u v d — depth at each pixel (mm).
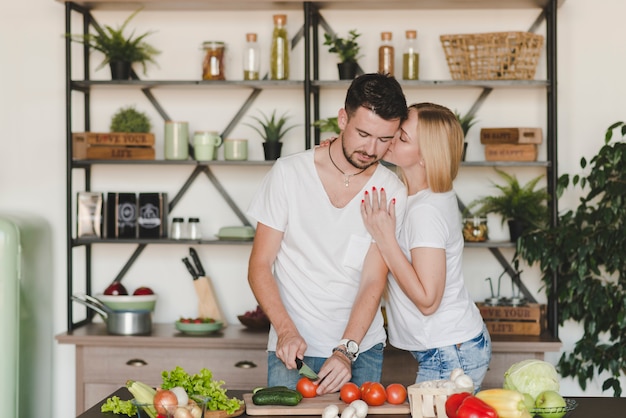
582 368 3934
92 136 3977
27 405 4000
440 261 2625
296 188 2713
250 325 4023
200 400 2072
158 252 4270
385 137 2504
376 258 2717
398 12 4121
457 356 2695
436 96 4137
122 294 4082
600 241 3689
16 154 4297
